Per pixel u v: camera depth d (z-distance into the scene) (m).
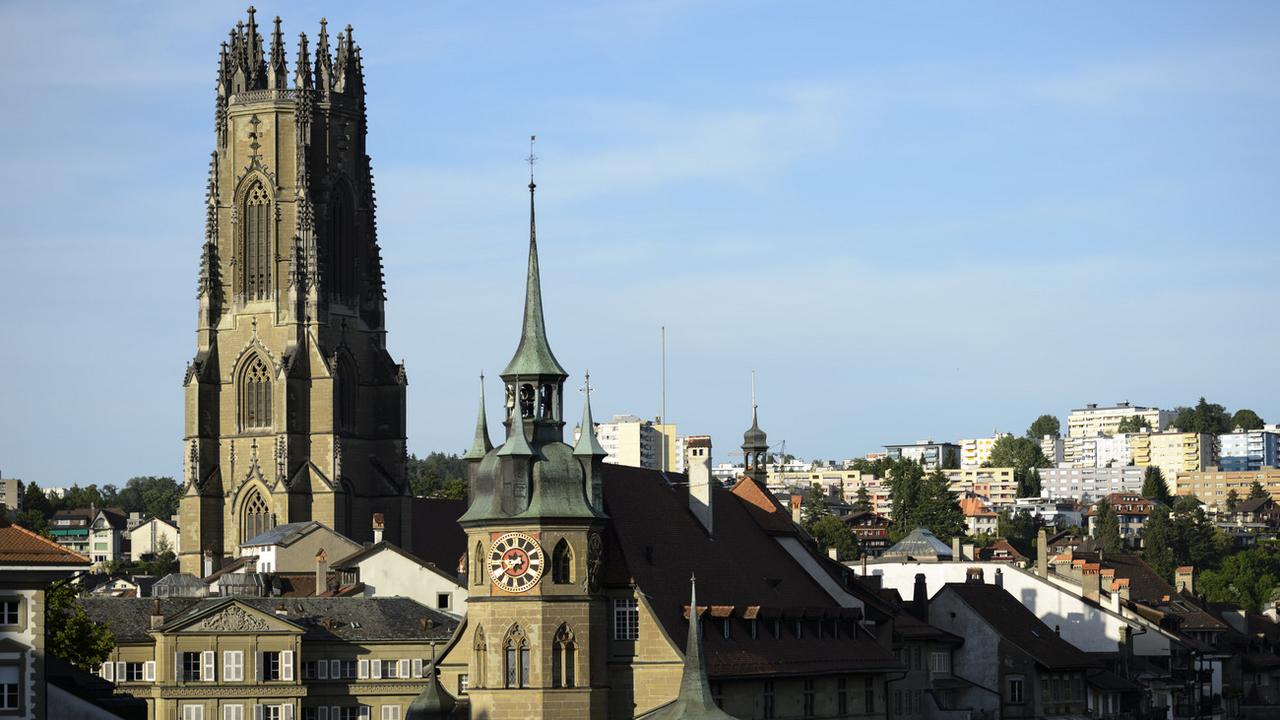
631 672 168.25
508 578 165.88
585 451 168.75
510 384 170.25
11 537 150.12
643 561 173.00
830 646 189.25
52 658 178.38
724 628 176.38
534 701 164.62
